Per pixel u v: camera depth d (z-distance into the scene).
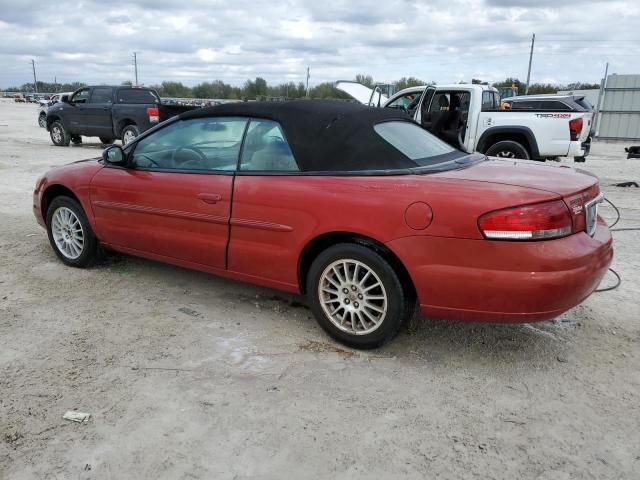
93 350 3.49
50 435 2.66
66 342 3.59
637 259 5.49
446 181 3.23
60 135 17.08
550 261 2.93
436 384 3.15
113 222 4.60
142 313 4.07
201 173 4.04
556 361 3.43
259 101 4.04
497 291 3.00
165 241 4.27
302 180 3.55
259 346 3.58
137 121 15.52
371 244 3.32
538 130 10.32
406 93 11.67
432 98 10.94
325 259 3.49
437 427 2.76
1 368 3.26
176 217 4.13
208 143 4.07
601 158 16.81
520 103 16.78
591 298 4.45
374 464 2.49
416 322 3.98
